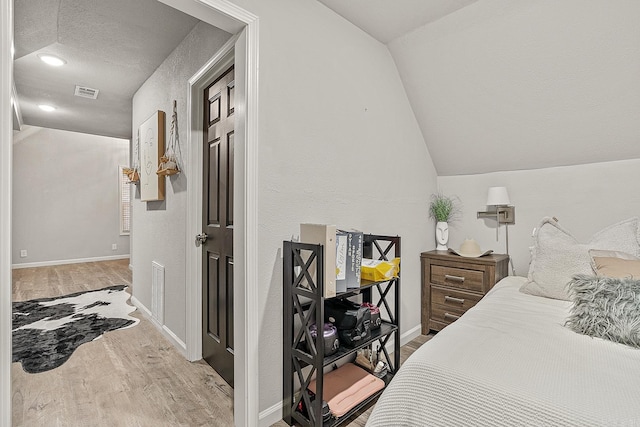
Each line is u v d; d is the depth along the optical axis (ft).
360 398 5.87
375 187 8.12
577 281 5.04
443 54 8.02
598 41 6.39
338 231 5.89
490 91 8.09
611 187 7.79
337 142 7.07
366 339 6.08
